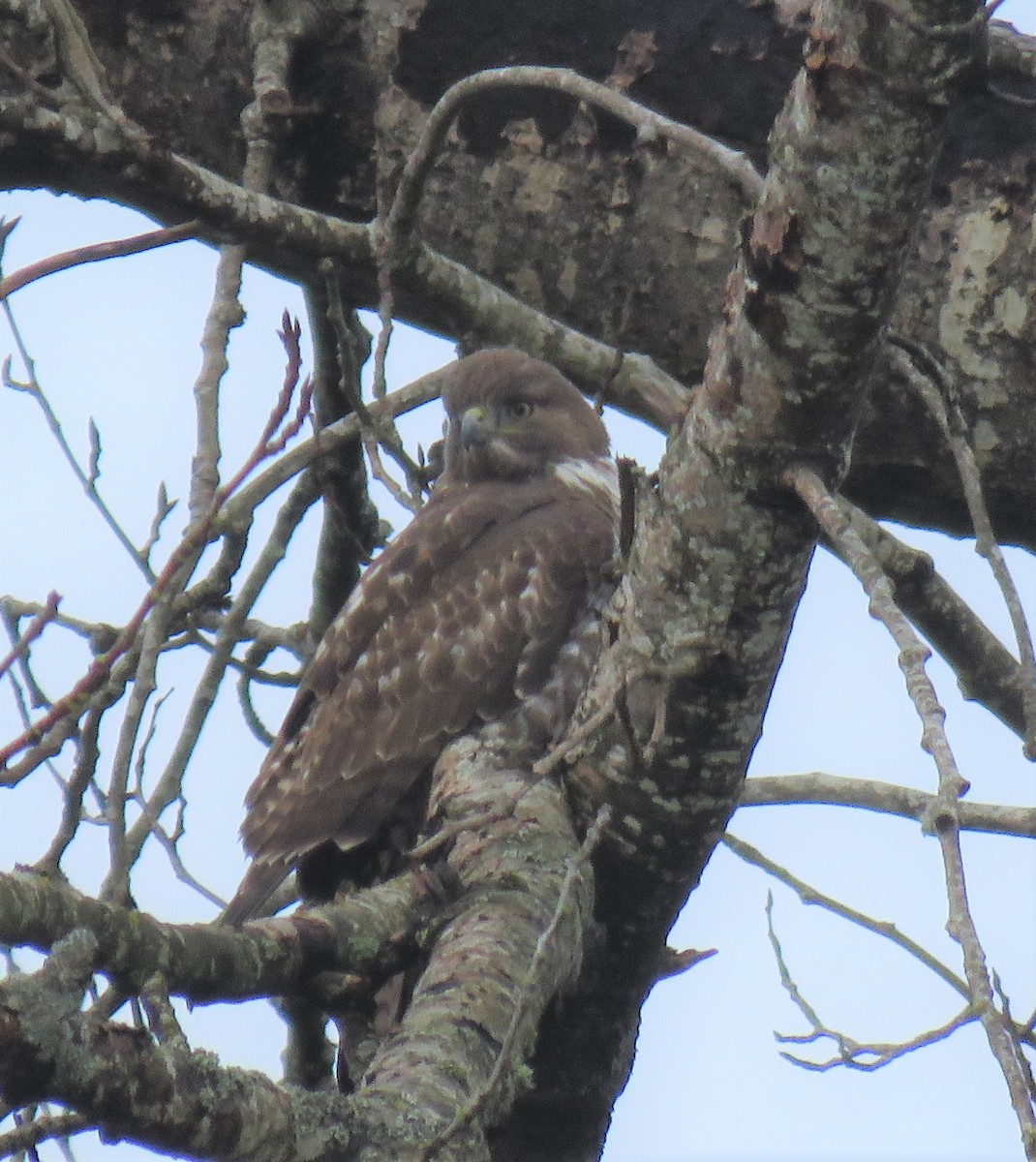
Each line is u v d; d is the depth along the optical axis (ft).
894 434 34.40
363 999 25.82
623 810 28.48
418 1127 20.31
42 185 32.86
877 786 35.04
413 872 26.76
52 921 20.62
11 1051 17.75
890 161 22.85
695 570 26.08
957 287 33.91
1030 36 32.42
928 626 35.17
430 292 33.76
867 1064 22.94
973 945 17.53
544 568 38.01
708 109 34.35
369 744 37.14
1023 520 35.24
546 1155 31.63
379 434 32.71
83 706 22.98
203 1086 18.90
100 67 31.35
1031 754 20.66
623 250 35.01
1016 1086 16.88
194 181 31.71
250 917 35.14
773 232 23.58
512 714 37.11
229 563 34.73
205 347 31.81
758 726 27.71
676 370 35.42
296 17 34.06
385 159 34.86
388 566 39.04
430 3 34.50
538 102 34.73
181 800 34.78
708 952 32.53
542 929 25.70
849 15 22.43
